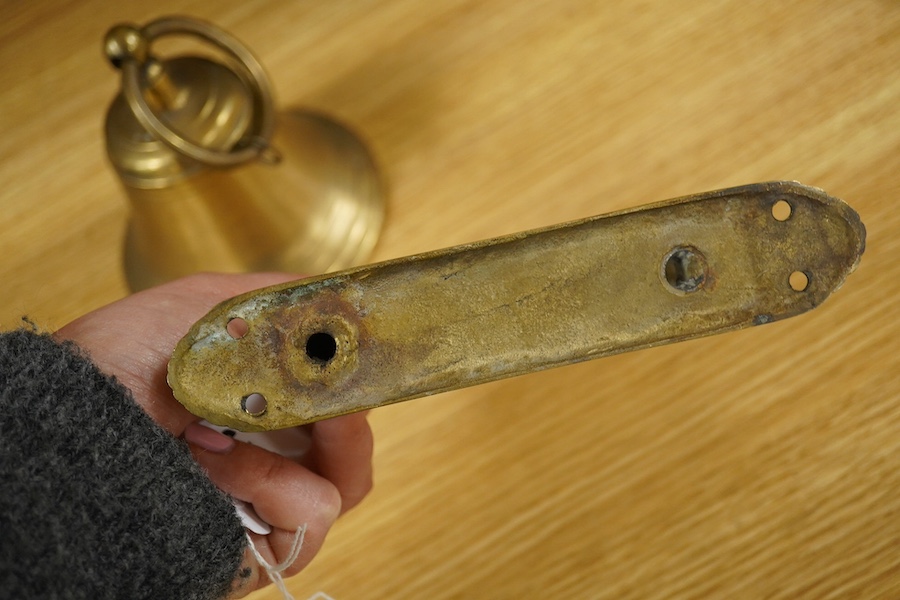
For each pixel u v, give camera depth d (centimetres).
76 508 40
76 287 75
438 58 79
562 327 40
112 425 41
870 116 69
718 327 40
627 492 63
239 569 45
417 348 40
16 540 38
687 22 75
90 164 79
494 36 79
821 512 60
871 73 70
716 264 40
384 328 40
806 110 70
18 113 81
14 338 42
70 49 83
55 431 40
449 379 40
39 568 38
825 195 40
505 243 40
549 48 77
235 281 53
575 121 75
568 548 62
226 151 65
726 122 71
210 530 43
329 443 53
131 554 40
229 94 66
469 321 40
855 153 68
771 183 40
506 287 40
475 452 65
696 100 73
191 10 83
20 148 80
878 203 66
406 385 40
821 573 58
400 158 76
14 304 75
